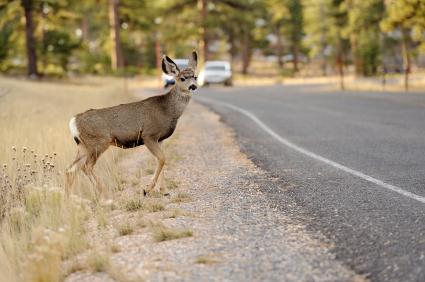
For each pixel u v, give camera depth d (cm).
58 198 1380
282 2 14412
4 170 1614
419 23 5350
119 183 1672
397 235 1089
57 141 1983
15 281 1019
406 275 900
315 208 1315
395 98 4647
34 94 4397
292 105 4253
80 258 1086
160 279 928
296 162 1898
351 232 1123
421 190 1441
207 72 7906
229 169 1836
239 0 11438
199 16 11038
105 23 12175
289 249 1041
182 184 1652
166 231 1149
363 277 905
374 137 2408
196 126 3097
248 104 4450
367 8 10112
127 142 1574
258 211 1310
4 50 8481
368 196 1400
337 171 1722
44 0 7938
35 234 1116
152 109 1573
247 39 14188
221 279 914
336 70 13588
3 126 2294
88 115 1555
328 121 3081
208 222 1238
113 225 1273
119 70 9731
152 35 13262
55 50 8712
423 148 2084
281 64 15150
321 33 12788
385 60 12050
